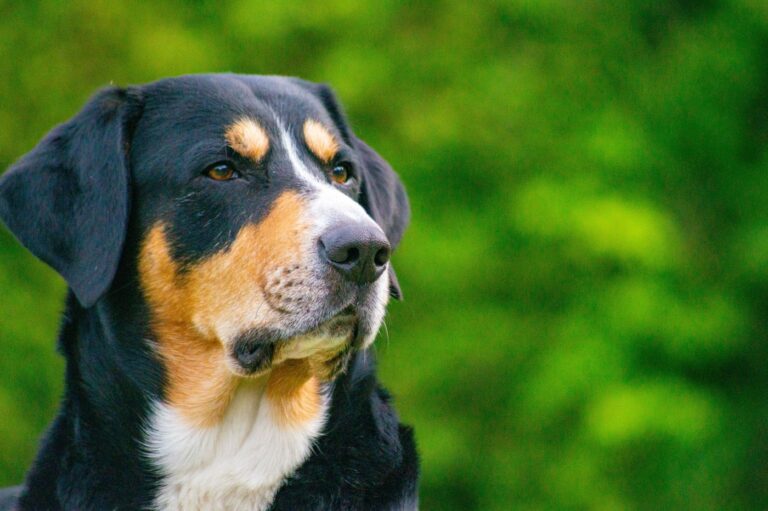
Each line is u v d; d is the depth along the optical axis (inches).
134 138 251.6
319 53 588.4
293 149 251.8
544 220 550.3
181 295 243.8
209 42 580.7
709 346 558.6
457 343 582.9
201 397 243.0
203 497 243.0
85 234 243.8
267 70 586.2
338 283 227.9
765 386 591.5
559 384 555.2
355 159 265.1
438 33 581.9
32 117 574.2
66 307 255.3
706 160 596.1
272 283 232.1
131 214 248.7
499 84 571.8
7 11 580.4
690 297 561.0
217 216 242.8
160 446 242.7
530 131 574.2
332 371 237.9
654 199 568.4
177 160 245.6
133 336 246.5
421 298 585.3
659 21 599.2
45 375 569.0
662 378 562.3
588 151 564.4
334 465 242.2
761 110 603.8
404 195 290.8
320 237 228.7
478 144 577.3
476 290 589.0
